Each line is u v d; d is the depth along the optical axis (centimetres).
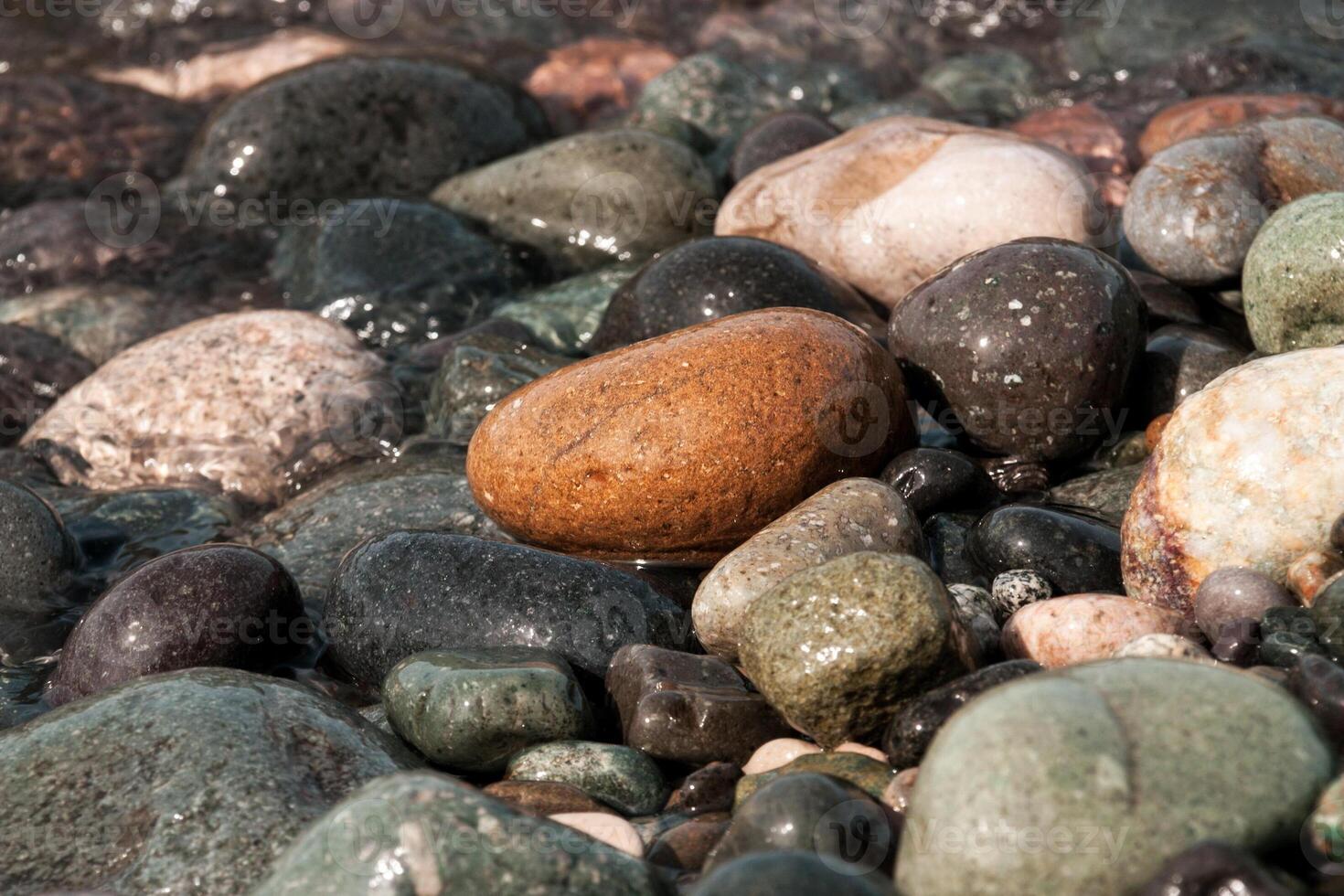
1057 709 105
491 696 111
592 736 112
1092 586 115
